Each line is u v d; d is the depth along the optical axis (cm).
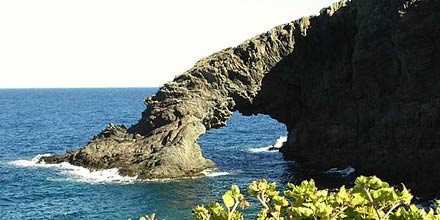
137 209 3834
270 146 7862
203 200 4066
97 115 15838
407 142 4397
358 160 5122
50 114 15888
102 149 5444
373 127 4841
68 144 8281
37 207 3969
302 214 582
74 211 3825
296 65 5947
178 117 5566
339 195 594
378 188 595
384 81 4778
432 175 4156
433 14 4228
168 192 4319
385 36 4675
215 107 5812
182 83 5900
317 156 5672
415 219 599
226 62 5922
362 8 4909
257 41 5962
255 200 3706
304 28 5881
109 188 4453
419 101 4334
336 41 5553
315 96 5722
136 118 14850
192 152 5194
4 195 4303
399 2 4416
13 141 8506
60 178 4872
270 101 6131
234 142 8556
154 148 5194
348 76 5312
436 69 4297
